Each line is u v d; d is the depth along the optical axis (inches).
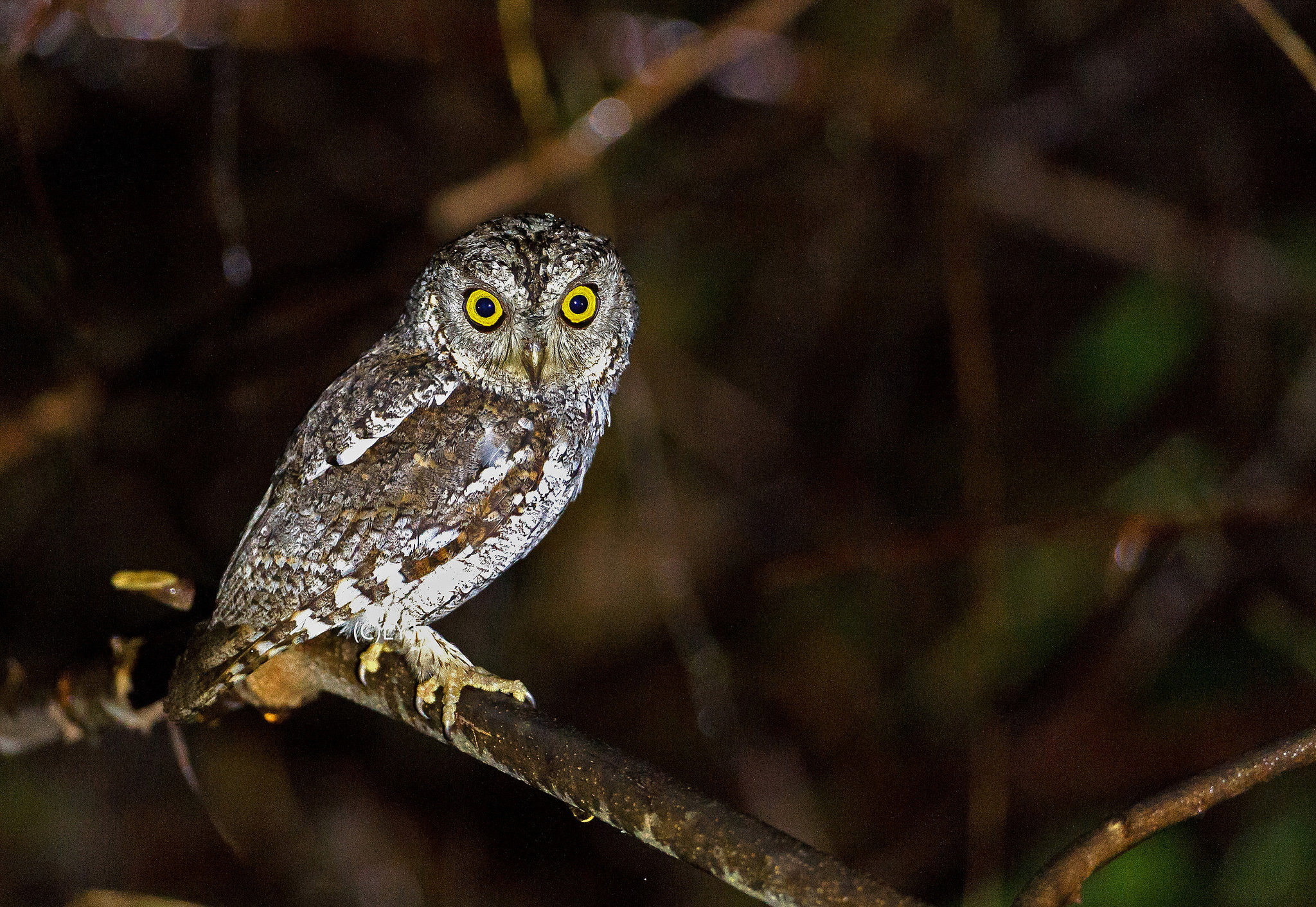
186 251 449.4
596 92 411.2
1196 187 462.6
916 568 458.3
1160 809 153.6
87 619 438.0
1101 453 458.0
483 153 462.6
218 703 235.8
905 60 442.6
